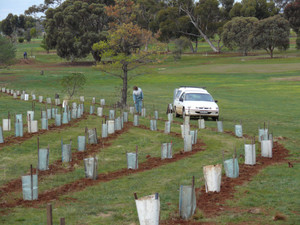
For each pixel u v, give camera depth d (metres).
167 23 107.19
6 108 22.72
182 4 113.19
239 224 5.53
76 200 7.16
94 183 8.47
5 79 57.50
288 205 6.36
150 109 25.86
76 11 92.06
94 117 20.45
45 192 7.75
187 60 99.00
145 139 13.95
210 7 111.06
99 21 92.00
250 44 94.00
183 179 8.42
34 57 109.56
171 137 14.51
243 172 8.95
